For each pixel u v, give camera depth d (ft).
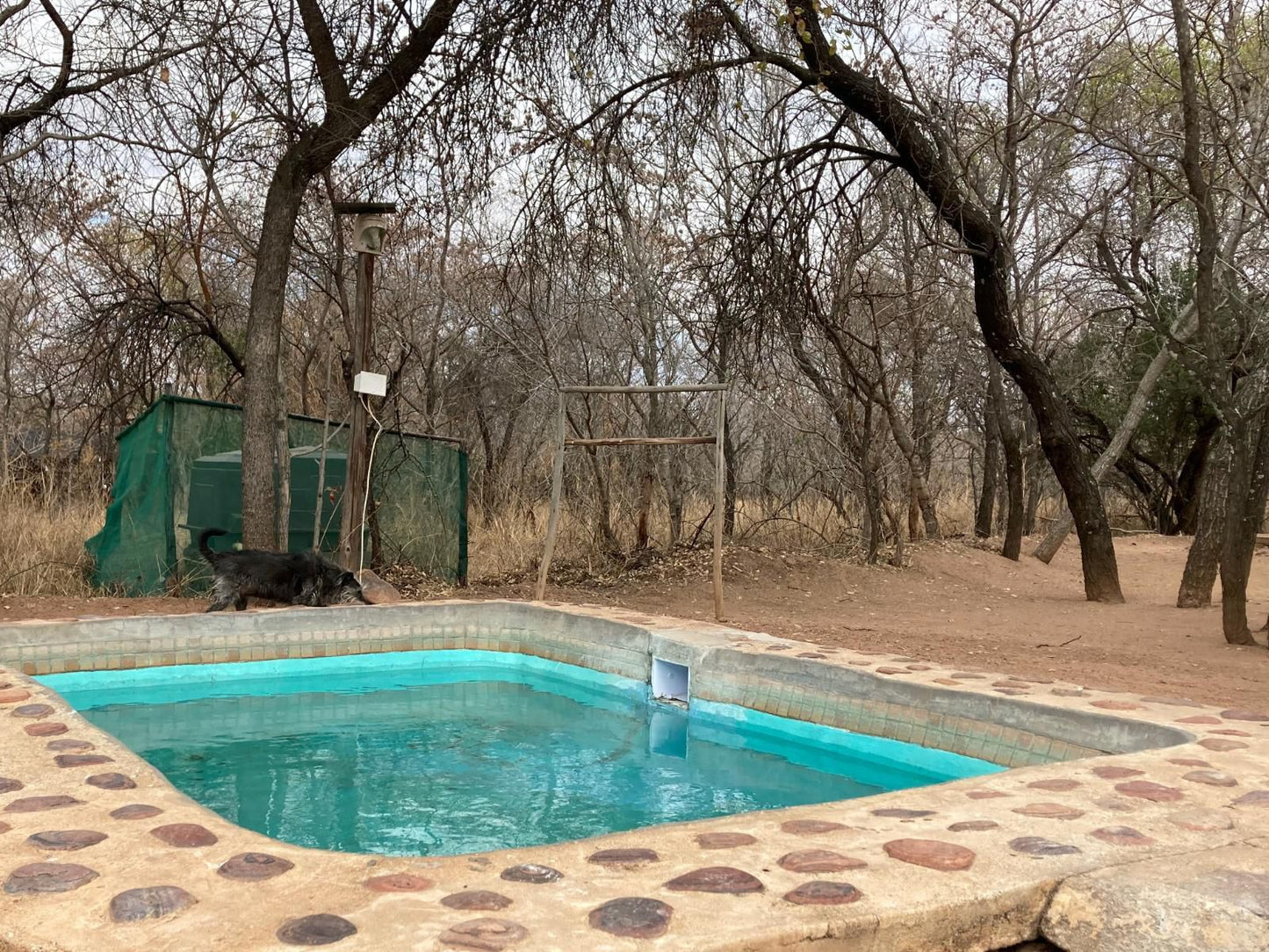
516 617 31.48
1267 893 8.93
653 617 30.01
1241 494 30.71
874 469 49.42
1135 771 13.80
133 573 34.30
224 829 10.41
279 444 35.22
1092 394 85.92
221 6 32.27
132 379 44.11
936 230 45.44
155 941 7.62
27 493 42.06
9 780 12.23
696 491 56.49
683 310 47.67
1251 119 34.73
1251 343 43.68
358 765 20.51
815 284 40.60
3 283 55.16
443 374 62.75
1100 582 43.24
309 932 7.77
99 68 33.78
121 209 41.98
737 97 37.52
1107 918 8.81
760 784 19.62
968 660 26.76
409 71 33.32
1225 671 26.27
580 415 52.85
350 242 48.03
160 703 25.63
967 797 12.38
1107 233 48.29
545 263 40.81
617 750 22.08
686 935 7.86
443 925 7.95
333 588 31.22
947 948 8.67
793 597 41.81
